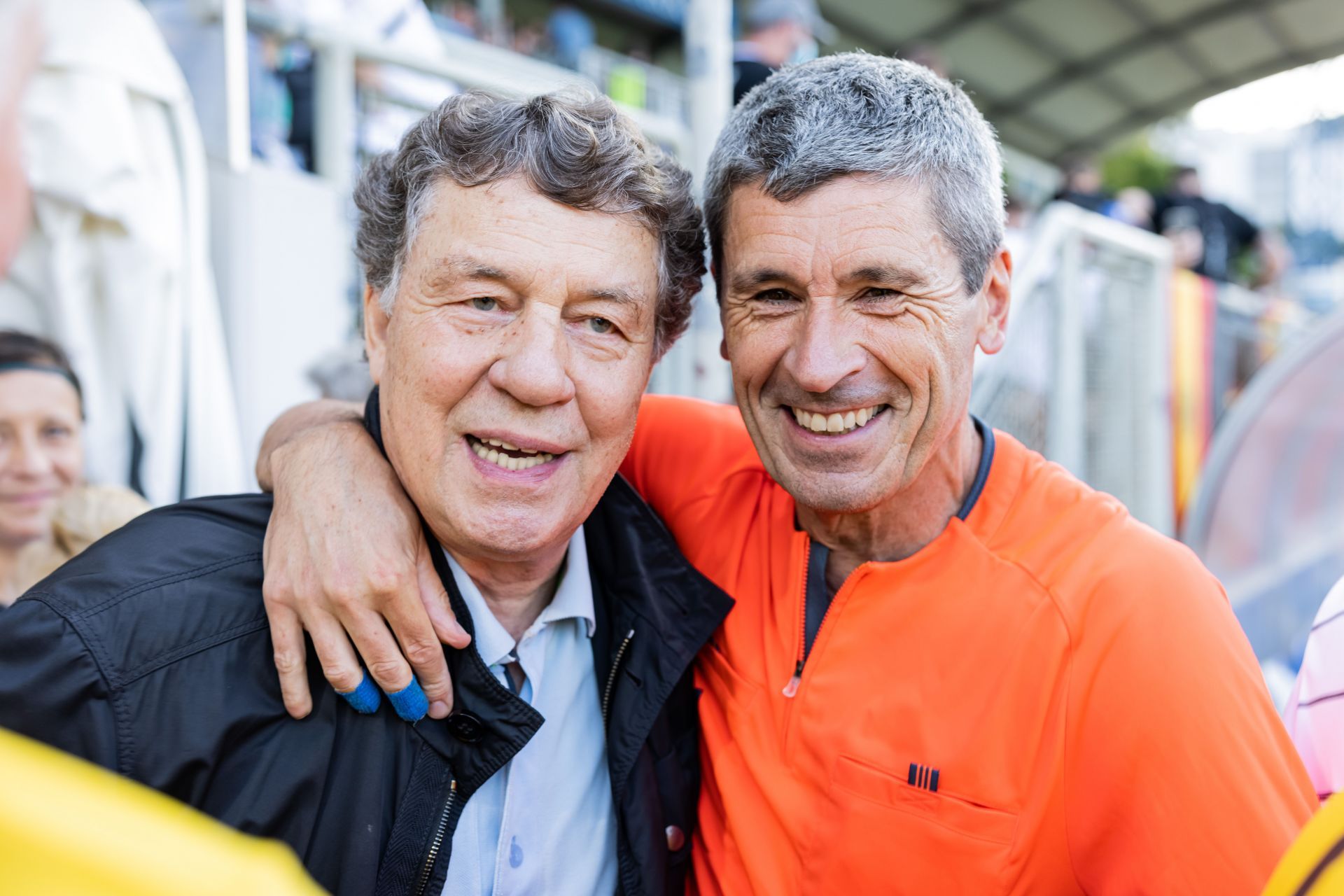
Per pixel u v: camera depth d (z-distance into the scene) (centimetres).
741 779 127
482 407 111
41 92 153
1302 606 425
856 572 125
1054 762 110
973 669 116
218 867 38
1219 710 103
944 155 112
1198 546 422
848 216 109
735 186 117
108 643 100
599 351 115
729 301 123
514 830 123
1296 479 420
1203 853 99
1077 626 112
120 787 41
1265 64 600
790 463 124
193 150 178
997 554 121
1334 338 396
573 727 134
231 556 112
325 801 109
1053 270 345
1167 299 433
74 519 162
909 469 121
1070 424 349
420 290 111
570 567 133
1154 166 1652
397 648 108
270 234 202
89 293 163
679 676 131
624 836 126
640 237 115
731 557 142
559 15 586
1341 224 1490
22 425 155
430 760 114
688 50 225
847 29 578
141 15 168
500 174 106
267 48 243
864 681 121
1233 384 544
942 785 113
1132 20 552
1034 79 636
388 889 111
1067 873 113
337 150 219
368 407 129
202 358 181
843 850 116
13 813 35
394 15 253
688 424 159
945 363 116
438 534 119
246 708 104
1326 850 55
